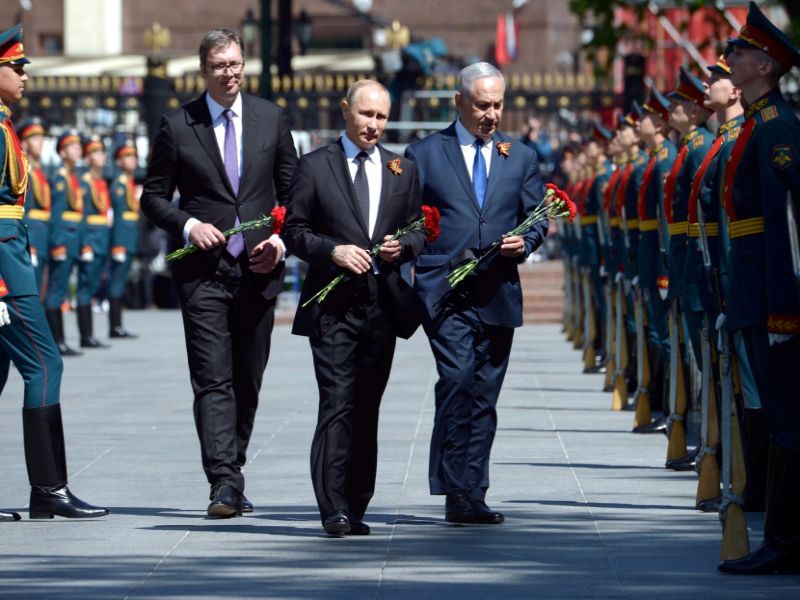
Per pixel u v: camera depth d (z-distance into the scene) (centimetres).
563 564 1338
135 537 1472
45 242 3366
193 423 2284
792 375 1304
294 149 1652
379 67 5069
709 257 1656
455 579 1284
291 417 2339
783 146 1290
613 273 2652
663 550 1394
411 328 1483
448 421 1524
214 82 1605
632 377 2636
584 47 4703
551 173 4734
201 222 1595
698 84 1909
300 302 1492
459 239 1538
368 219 1494
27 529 1523
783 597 1219
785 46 1310
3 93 1584
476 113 1552
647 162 2442
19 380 2902
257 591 1246
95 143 3716
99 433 2178
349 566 1335
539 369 3100
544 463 1892
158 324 4394
